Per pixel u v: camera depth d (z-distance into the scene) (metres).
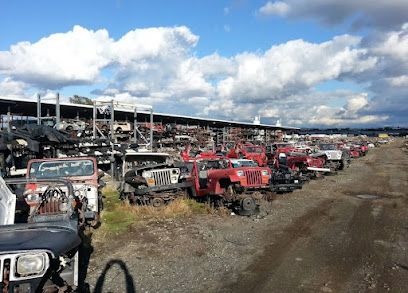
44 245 3.66
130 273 6.27
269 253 7.31
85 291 5.51
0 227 4.18
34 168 10.09
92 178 10.05
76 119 30.22
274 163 21.39
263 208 11.98
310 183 18.48
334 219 10.35
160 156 18.34
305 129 118.50
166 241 8.16
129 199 12.99
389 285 5.71
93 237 8.45
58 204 6.64
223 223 9.93
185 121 49.53
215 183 11.86
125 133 32.03
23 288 3.47
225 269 6.45
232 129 61.19
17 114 30.03
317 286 5.68
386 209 11.73
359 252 7.33
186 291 5.53
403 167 28.23
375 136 148.38
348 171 25.00
